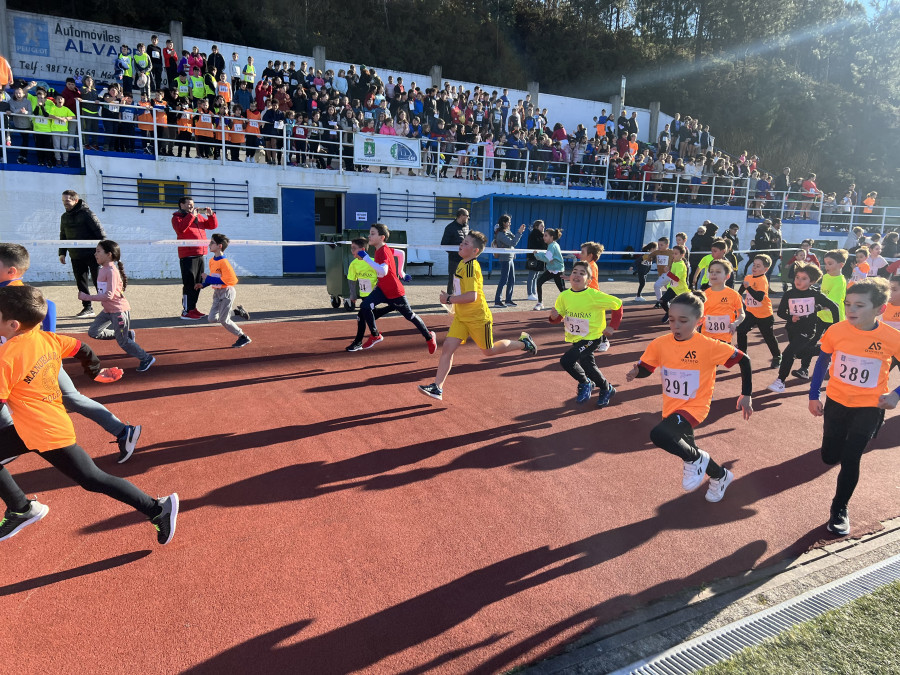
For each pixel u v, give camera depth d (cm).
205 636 263
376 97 1862
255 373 675
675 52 3947
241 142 1603
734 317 623
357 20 2873
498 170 1978
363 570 315
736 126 3719
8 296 281
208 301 1130
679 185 2306
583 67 3547
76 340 350
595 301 577
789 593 310
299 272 1664
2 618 270
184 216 915
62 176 1346
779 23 4269
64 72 1762
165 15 2336
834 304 638
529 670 251
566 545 347
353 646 261
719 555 342
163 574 306
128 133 1482
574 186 2075
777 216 2542
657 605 297
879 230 2816
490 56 3225
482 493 407
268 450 464
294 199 1633
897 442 530
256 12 2555
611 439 517
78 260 878
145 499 313
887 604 297
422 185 1814
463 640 267
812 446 520
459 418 555
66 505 371
